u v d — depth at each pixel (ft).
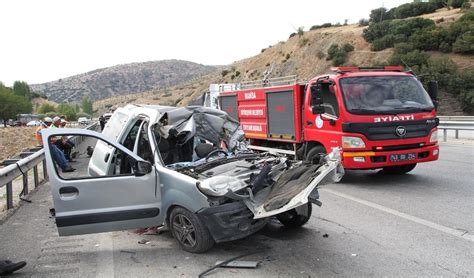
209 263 16.16
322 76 31.53
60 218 16.57
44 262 17.04
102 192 16.96
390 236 18.44
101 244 19.01
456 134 56.54
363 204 24.14
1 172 24.09
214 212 16.19
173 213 17.44
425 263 15.42
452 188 27.07
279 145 39.60
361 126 27.76
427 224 19.88
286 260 16.15
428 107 29.55
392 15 201.26
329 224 20.54
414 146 28.84
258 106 41.52
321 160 17.01
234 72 299.17
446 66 121.19
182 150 21.21
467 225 19.53
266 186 17.88
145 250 17.94
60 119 47.24
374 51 167.84
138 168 17.31
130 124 21.90
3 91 332.80
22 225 22.63
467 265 15.15
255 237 18.95
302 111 34.83
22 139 133.39
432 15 179.42
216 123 21.88
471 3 176.65
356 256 16.29
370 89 29.37
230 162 19.30
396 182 29.84
